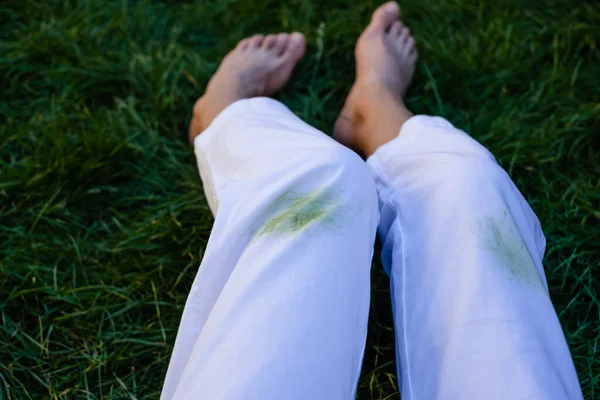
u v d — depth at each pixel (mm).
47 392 1166
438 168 972
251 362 724
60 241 1318
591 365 1164
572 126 1430
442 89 1527
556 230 1318
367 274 850
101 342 1198
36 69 1555
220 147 1105
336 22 1605
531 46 1558
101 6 1658
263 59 1498
